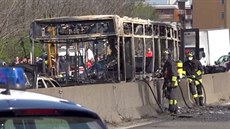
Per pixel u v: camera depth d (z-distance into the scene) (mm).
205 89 26672
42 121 4844
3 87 5488
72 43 23188
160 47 25922
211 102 26906
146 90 20688
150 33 24984
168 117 20141
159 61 25453
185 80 24375
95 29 22391
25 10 42281
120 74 22781
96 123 5215
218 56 58281
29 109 4750
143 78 23469
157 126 17453
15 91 5438
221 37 58719
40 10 44594
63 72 23375
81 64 23172
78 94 16734
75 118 5098
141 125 17844
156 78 23969
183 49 30203
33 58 23125
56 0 47438
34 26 22828
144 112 20016
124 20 22781
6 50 42062
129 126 17641
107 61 22766
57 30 22656
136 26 23875
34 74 17016
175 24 29438
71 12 48938
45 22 22719
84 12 51188
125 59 23000
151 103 20922
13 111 4672
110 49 22672
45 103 5000
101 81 22672
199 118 19750
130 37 23297
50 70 23516
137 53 24078
